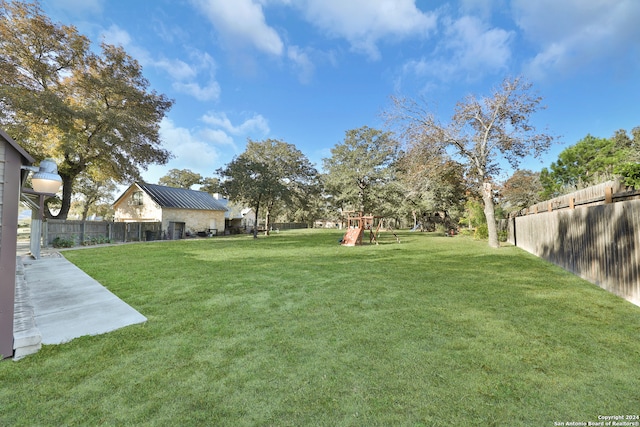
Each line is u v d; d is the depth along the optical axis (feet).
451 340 8.90
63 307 12.20
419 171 40.34
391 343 8.72
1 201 7.88
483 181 38.47
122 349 8.32
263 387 6.47
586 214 17.16
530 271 20.07
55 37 44.29
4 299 7.79
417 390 6.34
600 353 7.98
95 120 46.50
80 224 46.55
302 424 5.32
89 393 6.23
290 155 89.61
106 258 28.12
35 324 9.55
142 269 21.68
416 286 16.02
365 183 87.92
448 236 61.67
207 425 5.29
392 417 5.49
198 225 75.72
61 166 49.78
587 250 17.07
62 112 41.45
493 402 5.91
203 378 6.82
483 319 10.73
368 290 15.17
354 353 8.09
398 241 48.29
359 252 33.17
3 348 7.71
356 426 5.25
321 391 6.32
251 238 63.41
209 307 12.30
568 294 14.12
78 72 48.91
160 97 57.36
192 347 8.48
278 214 127.95
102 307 12.23
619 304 12.44
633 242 12.68
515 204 69.97
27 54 42.83
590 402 5.90
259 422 5.38
